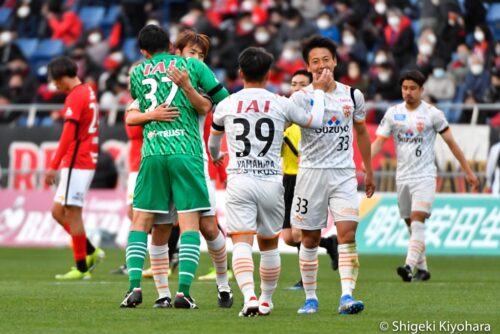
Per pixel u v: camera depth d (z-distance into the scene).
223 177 43.62
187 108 31.55
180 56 32.34
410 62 80.12
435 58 77.81
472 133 62.19
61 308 32.34
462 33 80.00
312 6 89.50
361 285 42.97
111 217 70.06
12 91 87.44
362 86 77.06
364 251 63.25
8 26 98.50
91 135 46.38
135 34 93.94
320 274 50.62
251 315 29.53
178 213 31.67
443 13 81.00
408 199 46.75
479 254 61.12
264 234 30.30
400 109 46.44
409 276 45.16
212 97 31.86
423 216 46.03
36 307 32.72
